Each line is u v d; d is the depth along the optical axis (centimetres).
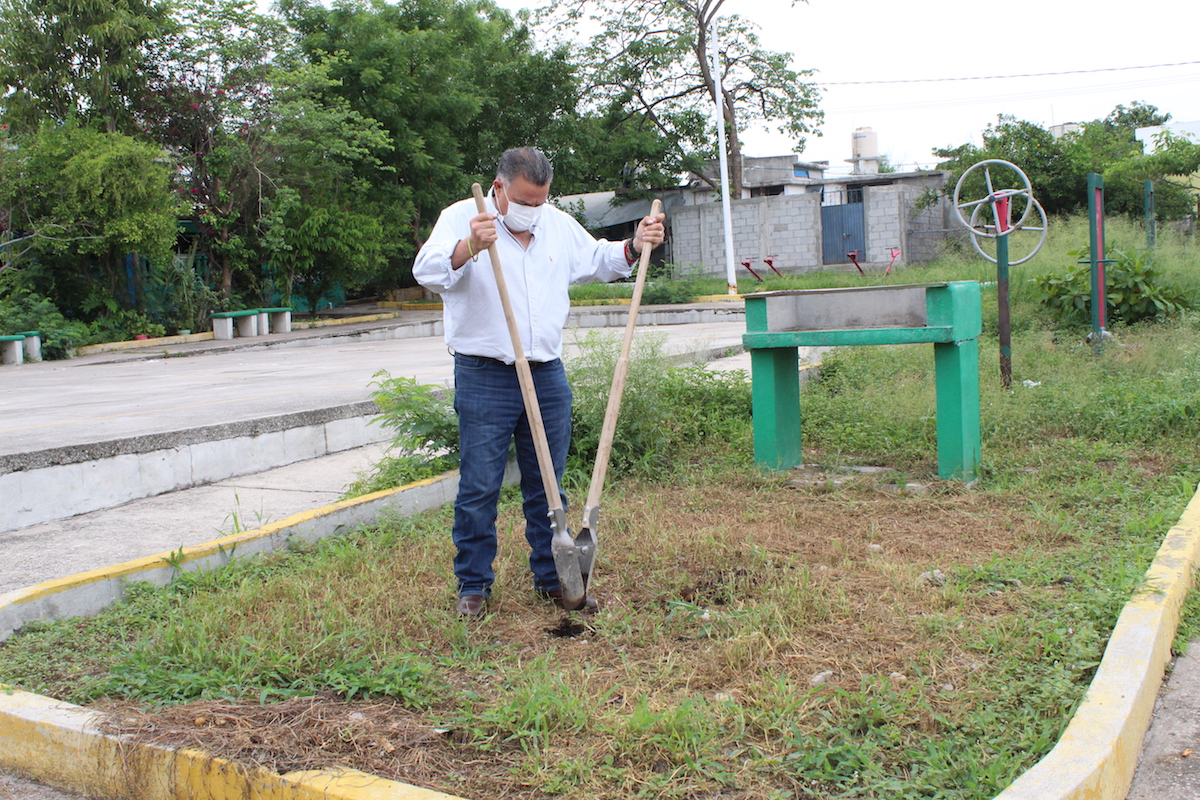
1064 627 286
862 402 679
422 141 2281
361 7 2292
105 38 1692
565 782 219
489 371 325
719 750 230
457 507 328
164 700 261
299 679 271
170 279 1847
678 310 1975
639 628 309
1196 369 658
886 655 278
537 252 329
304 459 624
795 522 426
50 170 1589
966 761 216
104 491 492
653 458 534
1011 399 637
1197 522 372
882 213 2675
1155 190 2256
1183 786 224
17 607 314
